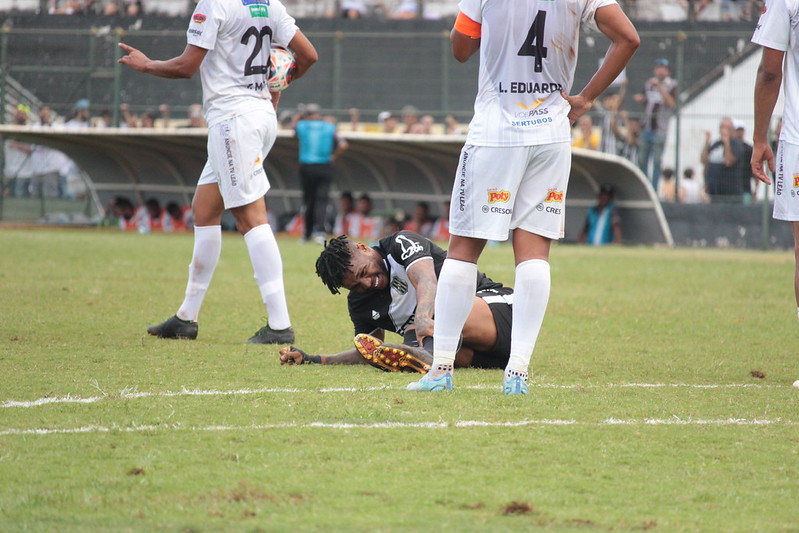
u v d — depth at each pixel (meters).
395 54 93.69
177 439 13.48
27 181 94.44
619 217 78.31
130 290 34.47
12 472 11.88
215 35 23.53
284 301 23.97
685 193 78.19
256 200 24.06
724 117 77.25
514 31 16.34
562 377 19.48
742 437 14.12
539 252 17.05
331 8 102.25
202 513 10.52
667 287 41.31
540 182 16.77
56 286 35.06
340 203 88.88
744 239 76.25
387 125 81.25
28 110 91.06
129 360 20.50
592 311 32.19
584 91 16.72
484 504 10.95
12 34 92.44
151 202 91.69
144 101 94.19
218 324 27.20
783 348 24.42
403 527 10.15
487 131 16.62
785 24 19.44
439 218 83.88
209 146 24.06
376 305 20.62
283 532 9.96
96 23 100.31
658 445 13.62
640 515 10.70
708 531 10.24
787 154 19.81
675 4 87.31
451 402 16.22
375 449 13.11
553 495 11.34
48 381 17.72
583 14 16.47
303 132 70.38
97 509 10.62
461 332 18.56
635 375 19.92
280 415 15.05
